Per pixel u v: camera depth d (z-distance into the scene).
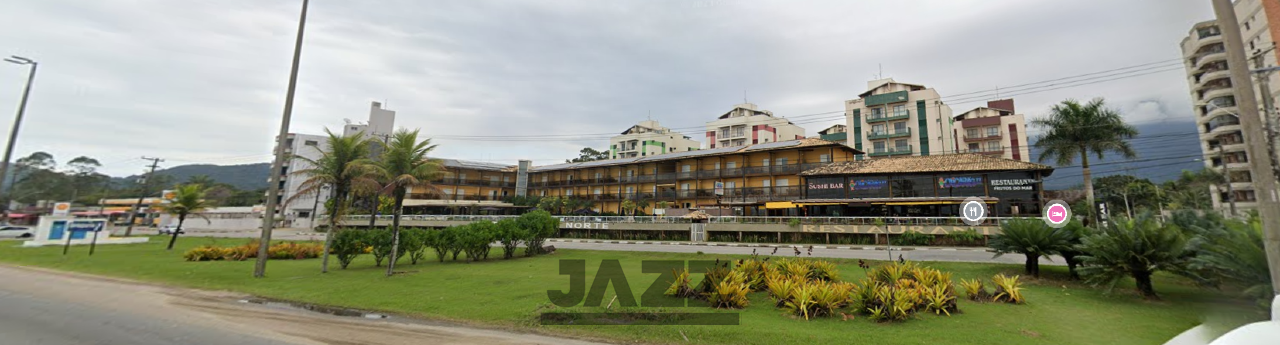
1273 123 12.62
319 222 51.12
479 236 18.02
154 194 73.50
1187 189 46.78
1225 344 2.90
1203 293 9.32
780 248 24.14
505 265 16.36
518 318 7.57
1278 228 5.87
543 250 21.70
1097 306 8.43
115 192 73.12
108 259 17.53
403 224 42.53
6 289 10.41
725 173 46.75
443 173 18.48
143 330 6.79
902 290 7.86
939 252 20.77
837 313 7.73
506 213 58.22
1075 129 29.34
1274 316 3.30
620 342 6.27
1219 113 43.09
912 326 6.92
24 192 58.69
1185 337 6.23
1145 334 6.48
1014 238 12.20
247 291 10.45
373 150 18.73
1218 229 8.75
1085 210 29.17
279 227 57.72
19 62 23.11
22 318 7.49
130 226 39.84
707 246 26.39
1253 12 27.58
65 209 35.19
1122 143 28.44
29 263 15.88
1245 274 7.38
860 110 62.06
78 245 25.14
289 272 14.12
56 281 11.78
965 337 6.30
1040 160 31.31
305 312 8.31
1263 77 13.54
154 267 14.89
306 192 16.48
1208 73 44.38
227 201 75.44
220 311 8.29
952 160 33.28
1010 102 68.56
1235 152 42.00
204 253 17.91
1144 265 8.98
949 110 61.88
